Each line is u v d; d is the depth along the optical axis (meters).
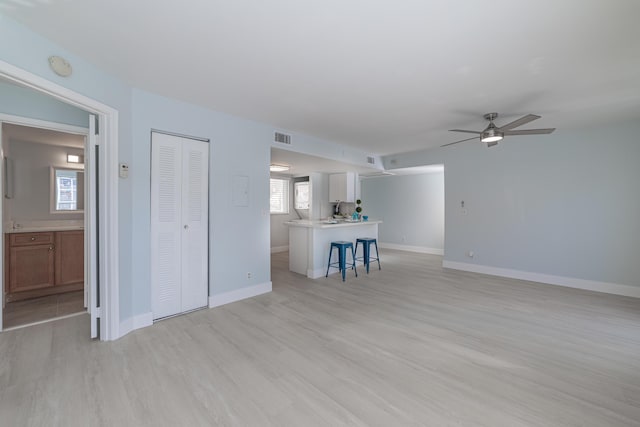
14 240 3.54
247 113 3.57
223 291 3.56
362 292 4.07
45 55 1.96
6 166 3.80
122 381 1.97
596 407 1.72
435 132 4.47
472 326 2.91
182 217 3.18
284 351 2.40
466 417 1.64
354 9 1.68
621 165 3.96
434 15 1.74
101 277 2.55
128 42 2.04
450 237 5.63
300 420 1.62
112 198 2.52
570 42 2.02
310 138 4.77
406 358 2.29
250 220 3.86
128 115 2.72
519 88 2.82
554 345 2.51
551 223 4.50
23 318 3.07
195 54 2.21
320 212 7.65
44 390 1.87
